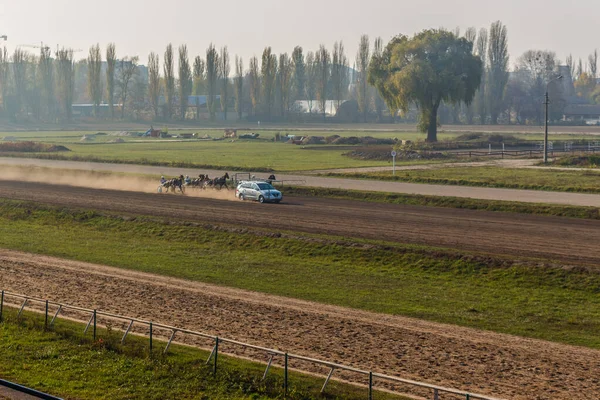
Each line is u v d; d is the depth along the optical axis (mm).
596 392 25438
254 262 46000
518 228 52719
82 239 54500
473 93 148375
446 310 35469
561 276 39312
